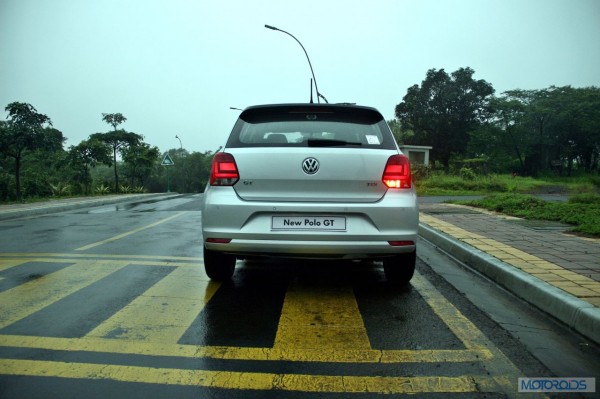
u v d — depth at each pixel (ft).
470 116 185.78
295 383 7.77
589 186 90.63
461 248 18.60
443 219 28.55
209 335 9.91
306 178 12.07
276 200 12.13
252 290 13.52
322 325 10.63
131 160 115.03
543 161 178.40
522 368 8.46
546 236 21.52
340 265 17.17
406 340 9.76
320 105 13.02
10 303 12.03
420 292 13.57
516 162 184.03
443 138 183.93
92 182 106.01
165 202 53.98
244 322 10.77
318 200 12.09
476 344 9.58
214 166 12.68
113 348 9.12
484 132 175.11
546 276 13.57
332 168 12.09
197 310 11.62
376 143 12.60
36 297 12.59
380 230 11.98
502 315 11.55
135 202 54.85
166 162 103.60
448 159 183.62
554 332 10.38
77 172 104.42
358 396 7.36
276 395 7.35
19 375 7.90
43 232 25.77
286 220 12.00
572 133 172.24
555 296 11.51
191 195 79.05
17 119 61.57
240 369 8.27
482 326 10.70
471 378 8.03
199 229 26.96
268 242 11.98
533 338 9.98
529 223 26.35
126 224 29.76
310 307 11.99
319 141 12.35
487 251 17.67
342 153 12.16
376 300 12.69
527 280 13.08
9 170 105.70
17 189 60.64
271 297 12.85
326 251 11.94
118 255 18.67
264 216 12.07
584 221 24.77
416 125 188.85
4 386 7.50
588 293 11.73
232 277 15.12
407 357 8.88
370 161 12.22
